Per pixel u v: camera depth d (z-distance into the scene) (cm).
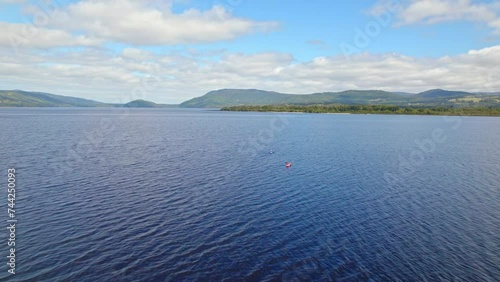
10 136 11000
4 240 3259
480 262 3094
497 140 12625
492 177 6334
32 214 3925
